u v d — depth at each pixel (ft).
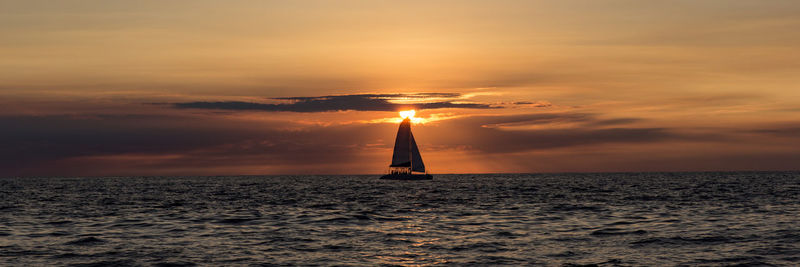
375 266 94.32
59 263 95.55
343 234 129.49
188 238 122.93
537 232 131.03
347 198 298.76
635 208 207.21
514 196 309.63
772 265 92.58
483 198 289.33
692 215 173.17
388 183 618.44
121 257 100.53
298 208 216.74
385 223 152.35
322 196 324.19
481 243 115.14
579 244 113.29
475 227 141.79
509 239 120.26
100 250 107.14
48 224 151.64
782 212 181.78
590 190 393.70
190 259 99.35
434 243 115.65
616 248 108.58
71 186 570.05
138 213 191.93
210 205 239.71
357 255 103.30
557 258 99.55
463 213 185.78
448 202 254.06
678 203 237.25
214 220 161.79
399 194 344.69
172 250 107.55
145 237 124.36
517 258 99.76
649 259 98.07
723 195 303.48
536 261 97.19
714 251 104.53
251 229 138.92
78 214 187.83
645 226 141.38
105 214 187.73
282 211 198.18
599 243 114.32
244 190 434.30
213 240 120.06
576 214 179.22
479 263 95.96
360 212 191.93
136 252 105.29
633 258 98.99
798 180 643.45
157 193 379.96
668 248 108.06
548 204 234.99
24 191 420.77
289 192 388.16
